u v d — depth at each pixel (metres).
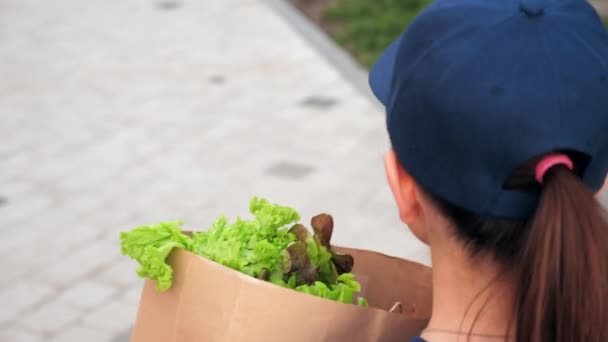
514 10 0.92
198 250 1.28
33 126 6.11
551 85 0.89
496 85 0.89
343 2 8.73
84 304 4.08
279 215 1.35
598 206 0.87
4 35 8.05
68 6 8.91
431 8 0.97
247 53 7.52
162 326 1.28
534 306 0.87
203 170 5.41
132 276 4.29
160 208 4.96
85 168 5.46
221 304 1.20
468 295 0.97
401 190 0.99
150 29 8.18
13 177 5.35
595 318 0.85
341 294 1.25
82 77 7.04
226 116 6.25
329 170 5.36
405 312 1.39
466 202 0.92
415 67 0.93
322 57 7.34
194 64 7.30
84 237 4.64
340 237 4.60
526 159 0.88
